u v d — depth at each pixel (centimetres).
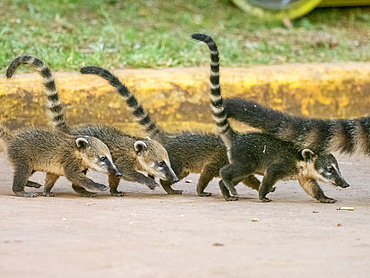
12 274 579
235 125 1919
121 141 1250
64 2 2911
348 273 614
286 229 852
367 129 1212
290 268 628
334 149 1216
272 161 1208
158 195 1255
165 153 1234
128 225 847
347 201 1198
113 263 628
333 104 2144
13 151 1179
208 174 1250
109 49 2314
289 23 2953
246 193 1321
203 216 953
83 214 936
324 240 778
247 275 596
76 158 1180
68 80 1875
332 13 3203
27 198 1135
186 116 1970
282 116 1236
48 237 745
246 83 2044
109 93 1883
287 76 2100
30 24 2514
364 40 2841
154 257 658
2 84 1811
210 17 3067
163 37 2538
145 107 1930
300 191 1336
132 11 3005
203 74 2022
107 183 1367
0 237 736
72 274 584
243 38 2709
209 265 629
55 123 1297
